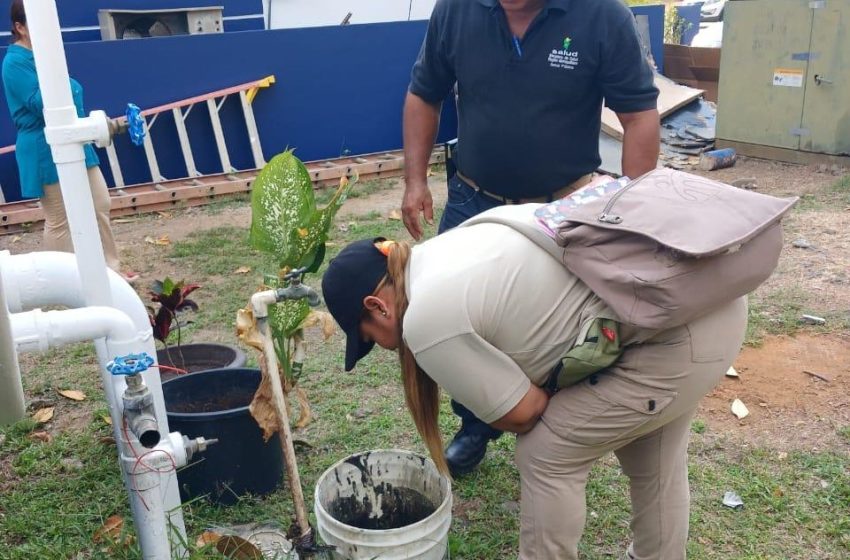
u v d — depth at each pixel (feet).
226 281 18.95
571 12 9.69
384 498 9.52
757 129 28.73
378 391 13.55
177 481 9.70
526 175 10.32
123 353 8.00
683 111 32.04
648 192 6.86
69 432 12.50
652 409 7.02
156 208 25.20
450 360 6.81
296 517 8.69
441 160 30.25
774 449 11.58
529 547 7.66
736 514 10.23
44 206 18.42
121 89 25.98
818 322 15.51
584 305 6.93
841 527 9.89
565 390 7.25
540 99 9.94
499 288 6.90
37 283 8.36
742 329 7.29
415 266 7.19
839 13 25.57
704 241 6.22
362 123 30.19
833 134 26.71
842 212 22.33
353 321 7.32
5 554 9.54
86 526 10.10
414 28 30.19
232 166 28.35
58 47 7.67
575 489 7.47
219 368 11.87
